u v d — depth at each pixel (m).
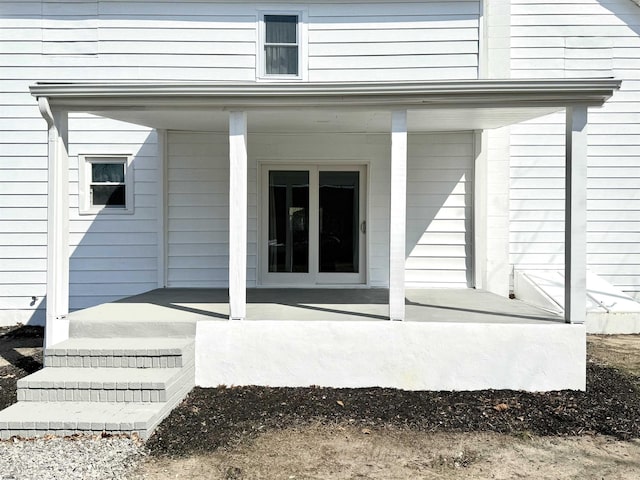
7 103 8.24
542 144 8.71
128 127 8.21
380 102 5.39
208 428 4.49
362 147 8.09
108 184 8.32
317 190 8.25
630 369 6.25
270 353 5.51
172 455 4.00
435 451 4.13
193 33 8.12
